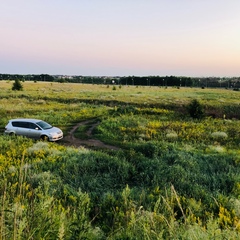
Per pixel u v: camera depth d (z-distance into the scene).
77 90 81.56
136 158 13.52
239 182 9.74
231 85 167.88
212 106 43.62
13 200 5.10
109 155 14.80
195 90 108.06
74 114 33.28
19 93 61.03
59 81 151.88
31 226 3.60
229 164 12.96
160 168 11.26
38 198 6.14
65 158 12.99
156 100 51.59
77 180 9.96
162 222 5.04
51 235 3.71
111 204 7.18
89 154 13.84
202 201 8.09
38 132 19.98
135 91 86.50
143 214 5.56
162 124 26.62
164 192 8.42
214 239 3.80
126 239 4.44
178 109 40.38
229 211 6.76
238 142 19.97
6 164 11.60
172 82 182.25
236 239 3.94
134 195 8.12
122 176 10.70
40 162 12.12
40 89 80.06
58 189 8.44
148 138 20.75
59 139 20.56
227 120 31.19
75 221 4.52
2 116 30.97
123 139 20.88
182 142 18.94
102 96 57.75
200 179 10.35
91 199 7.75
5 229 3.44
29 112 34.53
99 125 25.67
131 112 33.94
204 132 22.86
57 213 4.93
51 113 33.62
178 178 10.19
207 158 13.80
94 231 4.87
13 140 18.00
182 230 4.32
